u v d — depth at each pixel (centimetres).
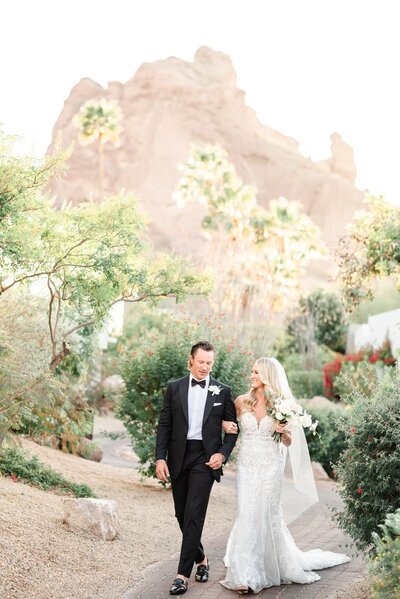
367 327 3425
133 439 1259
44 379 773
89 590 583
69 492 986
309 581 661
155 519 923
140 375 1244
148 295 945
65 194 10369
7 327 901
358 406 671
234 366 1245
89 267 813
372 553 624
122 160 10788
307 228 3512
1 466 979
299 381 3127
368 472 636
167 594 602
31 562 608
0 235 743
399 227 1333
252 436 676
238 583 620
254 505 657
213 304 2167
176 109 11369
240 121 11606
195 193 3753
